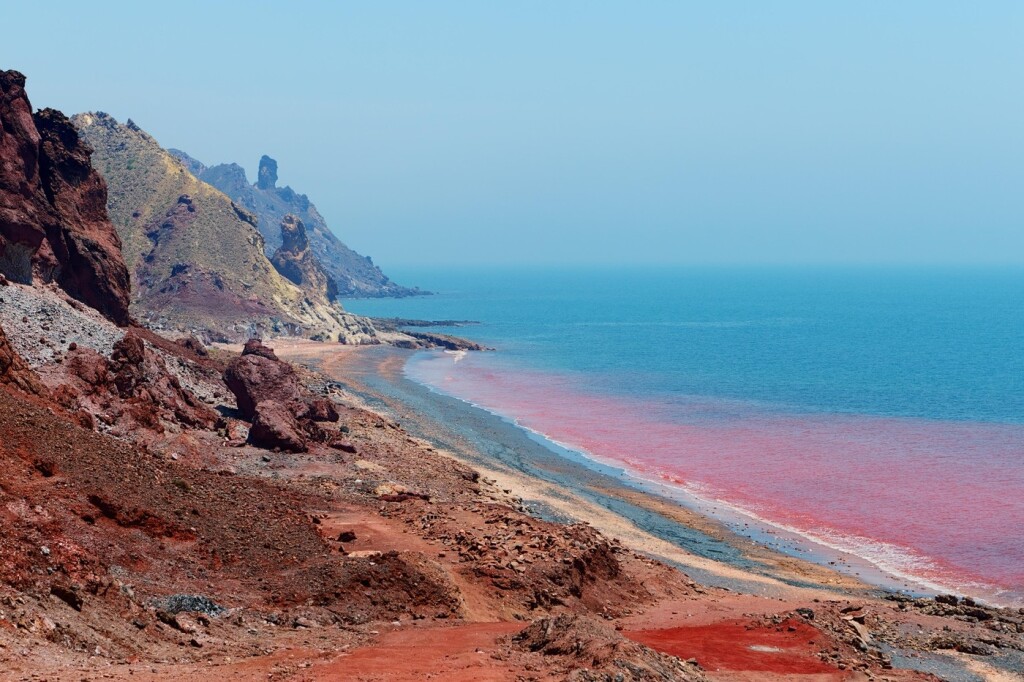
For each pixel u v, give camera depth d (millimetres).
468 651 23906
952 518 59531
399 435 72812
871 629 37031
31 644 18312
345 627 27078
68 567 22703
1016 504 62938
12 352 45594
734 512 60812
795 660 29797
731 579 45500
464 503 48875
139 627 22062
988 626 38969
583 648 23562
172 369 68125
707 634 32406
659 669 22766
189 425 57438
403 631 27109
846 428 92875
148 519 29766
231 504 35531
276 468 52031
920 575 48438
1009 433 90000
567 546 38250
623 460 76938
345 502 44250
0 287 60875
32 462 29734
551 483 66188
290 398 64875
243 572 29766
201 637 23000
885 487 67812
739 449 82000
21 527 24953
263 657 22000
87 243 77062
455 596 31688
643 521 57000
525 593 34000
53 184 76312
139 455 36094
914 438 87375
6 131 71375
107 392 52531
